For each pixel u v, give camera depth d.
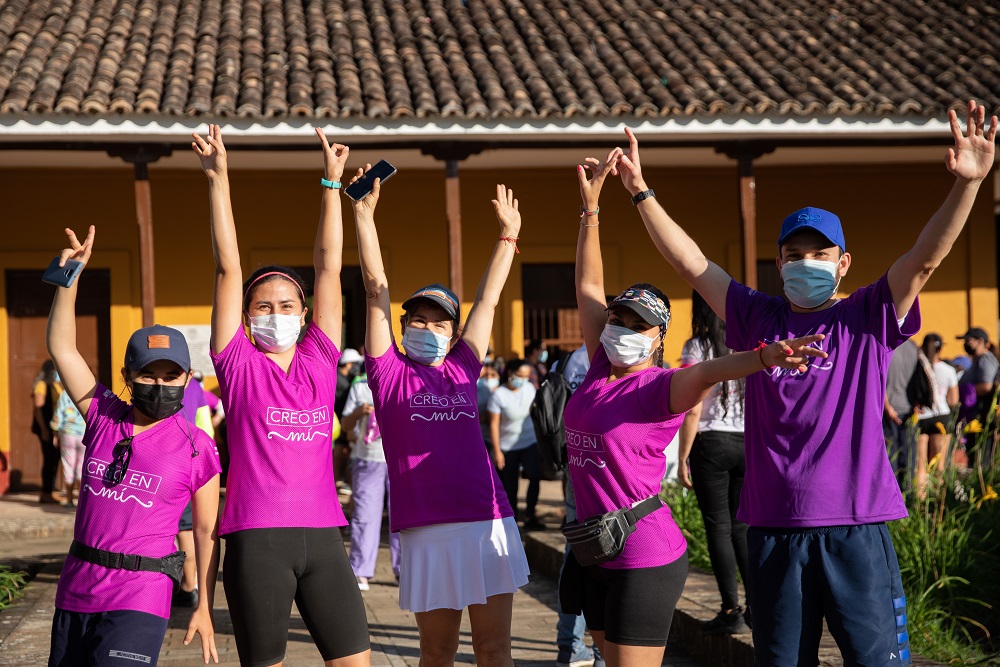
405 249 14.25
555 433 5.87
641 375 3.79
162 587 3.67
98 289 13.86
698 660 5.78
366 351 4.21
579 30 13.31
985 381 10.57
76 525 3.71
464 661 5.84
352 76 11.80
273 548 3.63
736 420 5.51
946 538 6.41
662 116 11.57
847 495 3.50
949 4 14.72
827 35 13.73
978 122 3.45
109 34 12.22
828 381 3.57
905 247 14.89
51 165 13.45
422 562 3.98
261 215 14.00
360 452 7.93
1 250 13.48
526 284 14.67
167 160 13.14
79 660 3.59
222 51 12.22
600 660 5.52
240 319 3.88
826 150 13.75
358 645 3.75
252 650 3.64
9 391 13.59
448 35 13.00
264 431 3.71
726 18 14.12
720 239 14.68
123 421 3.82
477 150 11.89
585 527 3.67
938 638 5.73
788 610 3.52
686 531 7.56
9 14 12.28
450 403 4.09
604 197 14.51
